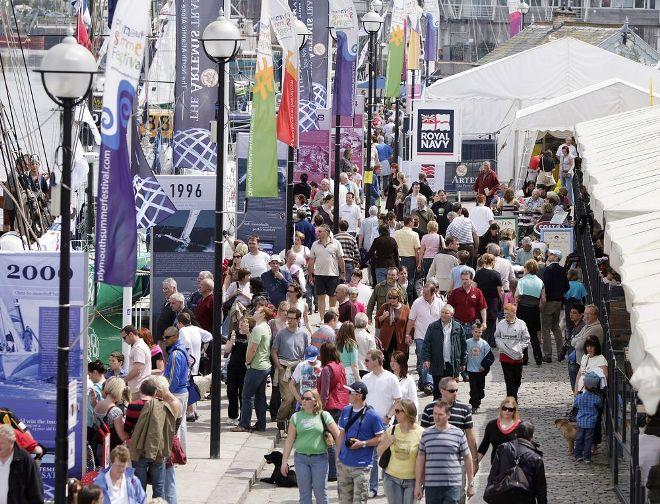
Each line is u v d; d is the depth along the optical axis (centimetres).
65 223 2677
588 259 6119
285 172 6756
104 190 3002
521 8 19212
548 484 3975
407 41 10944
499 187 9881
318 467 3434
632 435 3412
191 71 5284
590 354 4291
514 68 11606
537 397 5194
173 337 4072
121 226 3019
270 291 5700
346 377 4284
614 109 9762
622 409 3734
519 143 11725
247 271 5294
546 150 11556
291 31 5628
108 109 2962
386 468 3256
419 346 5122
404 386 3853
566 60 11525
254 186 4928
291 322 4544
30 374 3422
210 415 4597
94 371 3750
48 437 3431
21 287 3397
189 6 5253
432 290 5122
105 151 2988
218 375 4228
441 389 3375
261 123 4916
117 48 2956
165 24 8638
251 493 3934
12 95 7031
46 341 3409
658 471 3278
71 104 2656
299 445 3434
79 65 2620
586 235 6319
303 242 6950
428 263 6819
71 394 2803
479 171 10462
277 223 6769
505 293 6175
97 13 7125
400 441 3231
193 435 4544
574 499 3806
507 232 7238
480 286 5950
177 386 4038
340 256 6400
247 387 4597
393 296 5159
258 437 4544
